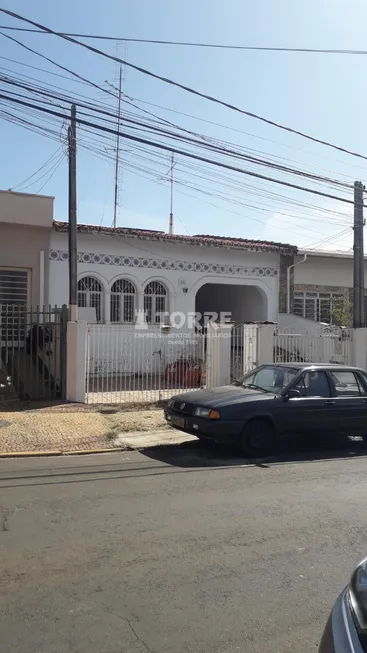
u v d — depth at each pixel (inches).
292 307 824.3
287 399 349.4
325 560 176.9
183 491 255.1
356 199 557.9
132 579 160.6
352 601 93.7
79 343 494.9
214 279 767.1
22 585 156.2
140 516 217.6
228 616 140.2
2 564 170.6
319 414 356.8
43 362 519.8
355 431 371.9
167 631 132.6
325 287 860.6
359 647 83.0
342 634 88.2
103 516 216.8
